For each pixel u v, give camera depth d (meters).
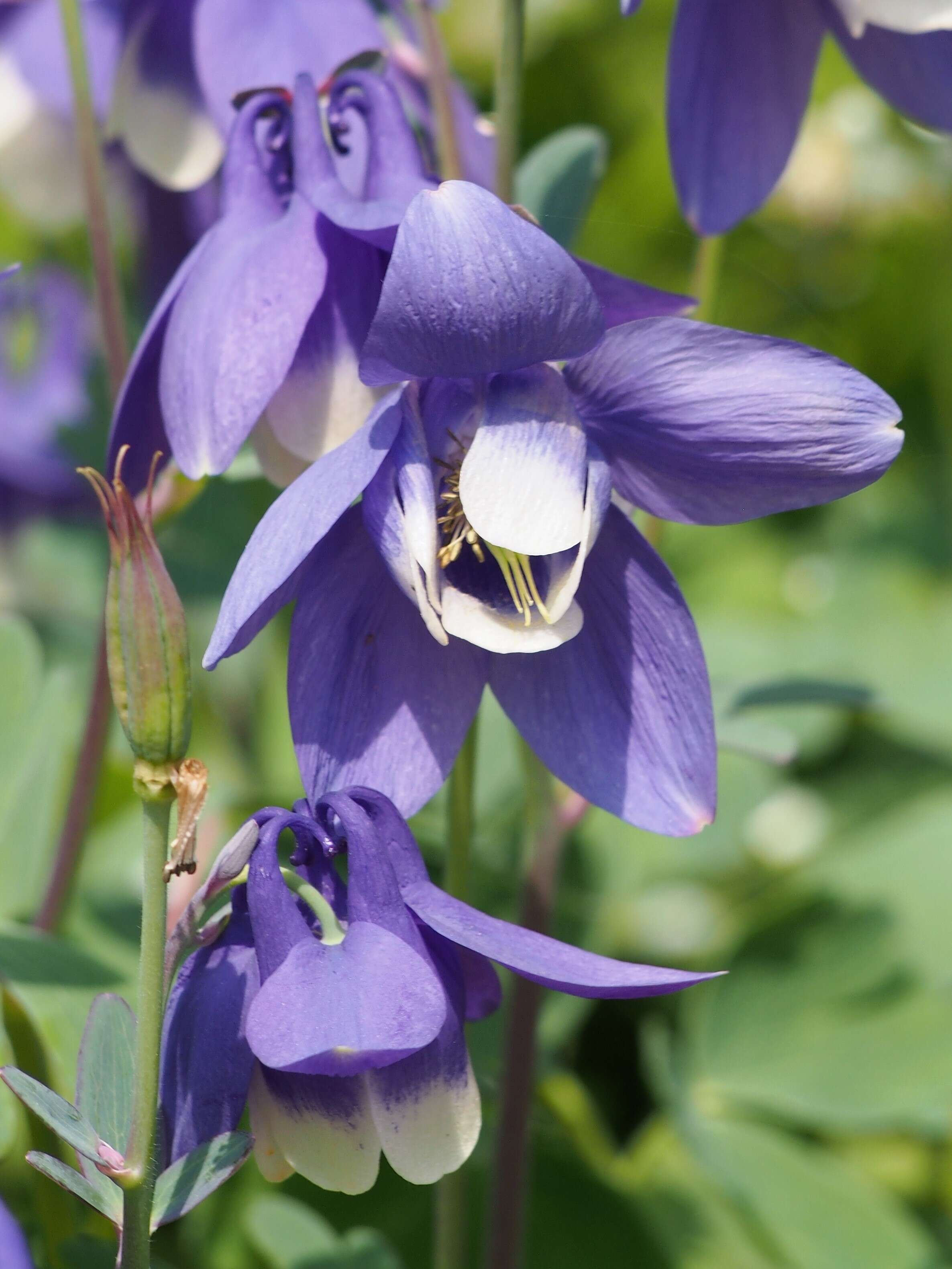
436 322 0.37
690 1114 0.52
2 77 0.51
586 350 0.38
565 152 0.47
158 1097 0.37
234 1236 0.51
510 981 0.46
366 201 0.41
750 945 0.56
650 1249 0.52
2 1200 0.40
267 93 0.41
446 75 0.43
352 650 0.39
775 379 0.38
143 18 0.46
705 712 0.39
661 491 0.39
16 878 0.48
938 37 0.44
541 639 0.39
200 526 0.58
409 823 0.53
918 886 0.63
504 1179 0.45
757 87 0.44
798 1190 0.51
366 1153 0.37
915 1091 0.52
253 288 0.39
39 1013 0.43
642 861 0.61
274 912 0.37
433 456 0.38
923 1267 0.50
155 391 0.41
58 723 0.49
